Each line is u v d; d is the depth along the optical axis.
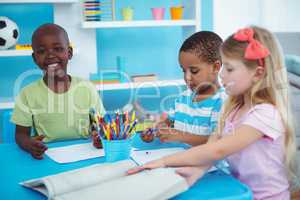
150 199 0.73
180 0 3.06
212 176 0.91
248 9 3.30
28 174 0.95
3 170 0.99
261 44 1.00
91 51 2.71
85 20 2.57
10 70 2.69
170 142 1.22
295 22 3.47
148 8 2.99
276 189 1.04
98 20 2.59
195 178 0.87
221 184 0.86
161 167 0.88
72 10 2.66
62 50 1.45
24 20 2.67
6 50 2.35
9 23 2.38
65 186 0.79
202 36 1.25
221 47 1.05
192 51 1.24
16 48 2.42
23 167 1.01
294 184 1.13
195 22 2.78
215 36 1.26
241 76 1.01
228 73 1.02
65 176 0.83
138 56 3.02
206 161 0.92
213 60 1.24
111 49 2.95
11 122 1.47
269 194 1.04
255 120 0.97
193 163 0.91
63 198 0.73
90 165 0.99
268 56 1.01
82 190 0.76
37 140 1.20
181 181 0.79
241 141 0.95
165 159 0.91
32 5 2.67
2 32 2.34
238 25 3.29
